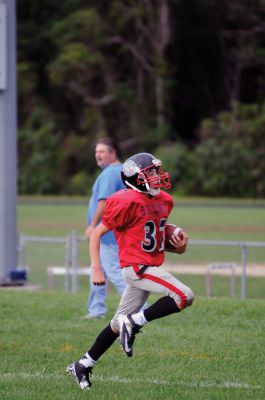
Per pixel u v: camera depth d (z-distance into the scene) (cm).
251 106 16312
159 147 17262
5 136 4219
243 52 18012
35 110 18025
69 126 18438
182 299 1942
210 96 19138
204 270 5384
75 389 2047
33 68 18588
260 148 15625
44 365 2331
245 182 15362
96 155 3005
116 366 2317
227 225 8981
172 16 18450
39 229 8681
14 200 4244
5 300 3388
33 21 19162
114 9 17750
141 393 2005
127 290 2033
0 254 4191
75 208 12238
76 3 18875
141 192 2008
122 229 2016
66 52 17550
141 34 17825
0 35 4169
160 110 17988
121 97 17712
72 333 2745
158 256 2038
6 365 2331
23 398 1966
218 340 2617
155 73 17625
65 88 18400
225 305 3198
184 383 2119
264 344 2559
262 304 3241
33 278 5134
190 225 9025
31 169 17012
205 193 15625
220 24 18725
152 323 2891
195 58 19112
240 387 2072
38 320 2969
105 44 17925
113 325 2008
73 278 4253
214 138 16062
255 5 17988
